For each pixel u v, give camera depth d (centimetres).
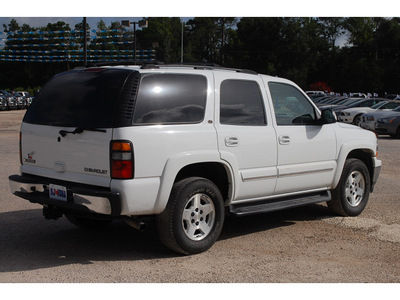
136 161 497
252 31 8375
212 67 609
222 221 573
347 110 2491
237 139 582
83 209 506
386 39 8812
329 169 697
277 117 639
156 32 8731
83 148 517
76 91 546
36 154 569
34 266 510
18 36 7412
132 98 507
